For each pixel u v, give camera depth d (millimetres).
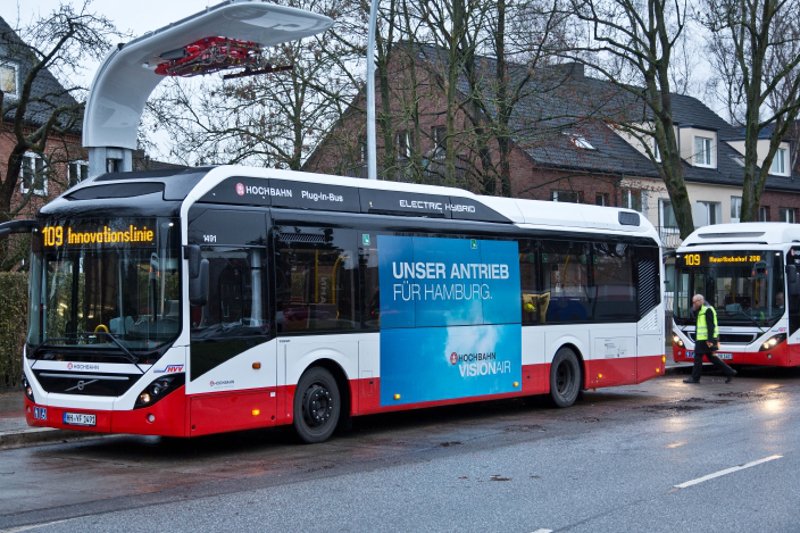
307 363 12180
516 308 15445
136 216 10969
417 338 13719
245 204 11602
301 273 12180
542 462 10852
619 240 17609
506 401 17578
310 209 12398
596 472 10164
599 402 17484
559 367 16438
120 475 10188
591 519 7945
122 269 10961
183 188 11039
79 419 10961
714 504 8539
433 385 13930
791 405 16578
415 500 8750
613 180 35906
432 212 14180
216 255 11156
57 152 23844
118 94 14961
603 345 17125
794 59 32562
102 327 10961
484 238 14945
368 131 18938
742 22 29094
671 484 9461
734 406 16516
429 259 14000
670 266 41781
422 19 24688
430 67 25594
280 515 8117
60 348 11180
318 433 12469
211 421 10961
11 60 21969
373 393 13070
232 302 11305
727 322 22375
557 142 28828
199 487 9445
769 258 22062
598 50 27469
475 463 10844
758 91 30250
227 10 13430
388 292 13344
